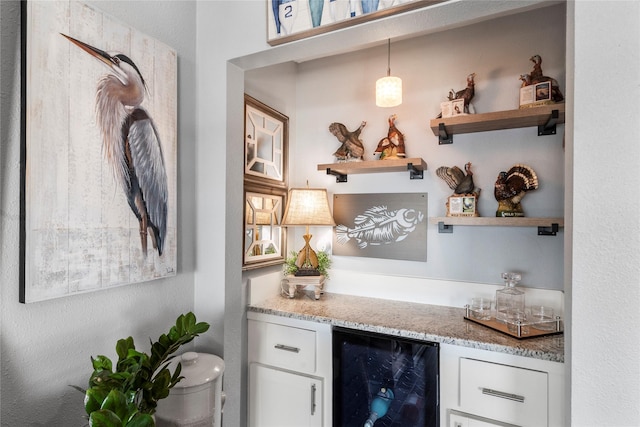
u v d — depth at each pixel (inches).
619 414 33.2
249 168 75.6
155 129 51.1
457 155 77.8
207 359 48.3
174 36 56.8
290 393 68.9
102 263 43.2
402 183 83.3
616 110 33.4
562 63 69.2
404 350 60.0
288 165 90.6
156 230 51.2
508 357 52.8
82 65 40.8
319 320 66.7
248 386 73.6
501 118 65.5
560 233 68.4
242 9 57.3
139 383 35.9
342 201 90.0
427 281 78.0
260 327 73.1
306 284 80.1
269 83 84.3
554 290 68.1
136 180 47.9
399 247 83.1
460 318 66.9
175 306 57.4
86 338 43.4
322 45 53.7
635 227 32.7
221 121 59.3
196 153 61.7
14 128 36.2
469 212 72.2
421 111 81.7
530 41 71.8
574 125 35.1
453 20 46.9
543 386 50.6
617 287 33.3
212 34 60.1
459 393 56.2
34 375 38.1
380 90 71.9
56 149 38.1
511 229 72.6
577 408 34.8
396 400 60.8
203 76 60.9
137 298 50.5
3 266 35.3
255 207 78.0
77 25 40.3
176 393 41.8
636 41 32.8
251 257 76.4
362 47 86.5
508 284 65.6
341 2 48.2
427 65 81.3
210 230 60.4
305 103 95.0
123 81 46.0
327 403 66.1
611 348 33.5
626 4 33.1
